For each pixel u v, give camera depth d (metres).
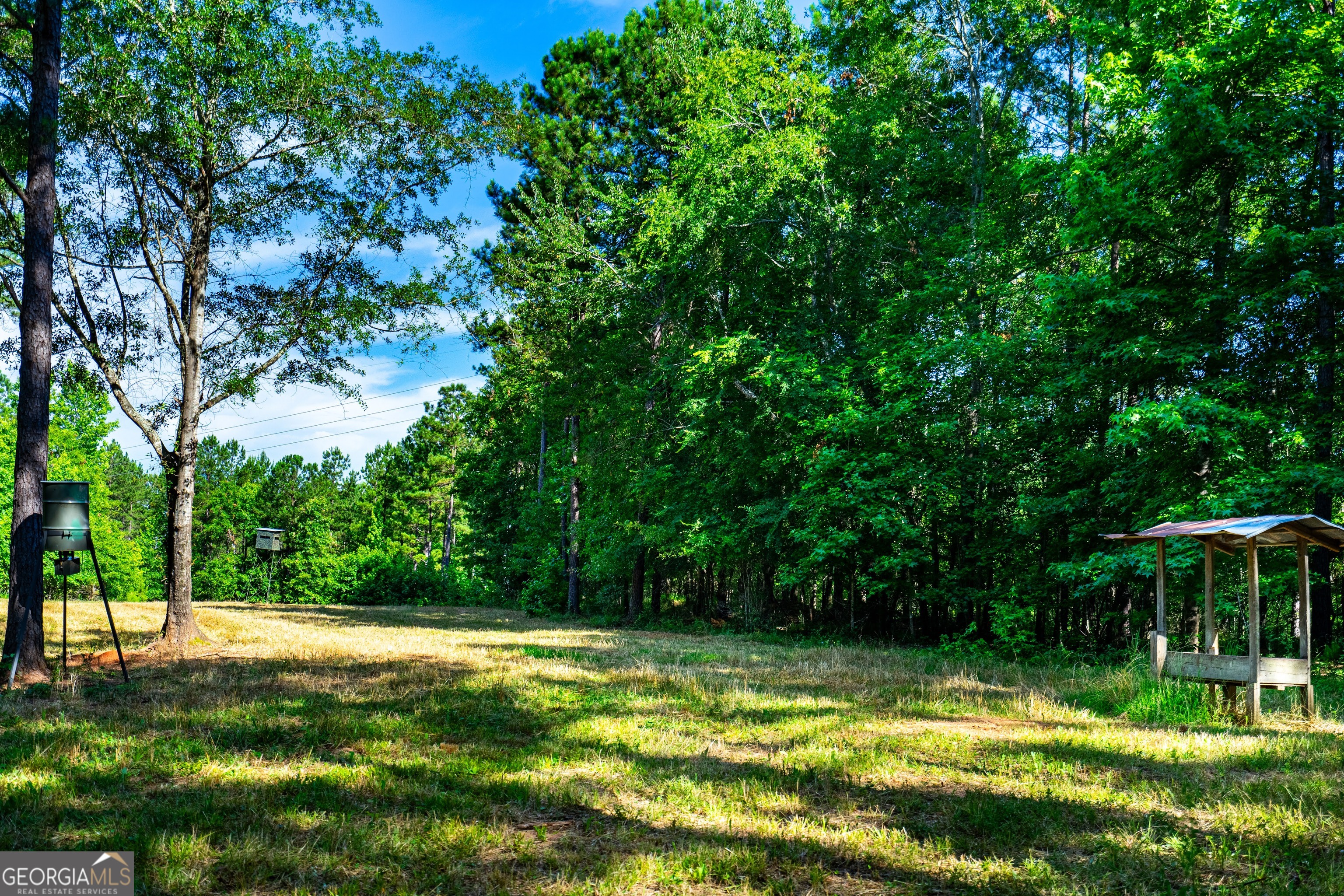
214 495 54.78
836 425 20.30
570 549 34.09
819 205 22.70
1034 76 22.00
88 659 13.11
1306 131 14.38
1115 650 16.83
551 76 32.25
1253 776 6.45
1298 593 14.63
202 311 15.91
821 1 24.72
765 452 23.58
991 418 19.64
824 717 9.05
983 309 20.39
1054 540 18.16
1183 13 15.44
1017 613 17.67
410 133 16.47
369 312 16.52
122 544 50.84
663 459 27.84
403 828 4.96
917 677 12.74
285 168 16.27
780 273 25.03
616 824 5.17
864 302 23.50
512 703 9.55
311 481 64.69
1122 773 6.49
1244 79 14.77
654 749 7.27
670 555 27.09
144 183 15.29
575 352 29.16
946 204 24.16
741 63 22.98
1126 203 14.94
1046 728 8.68
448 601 48.69
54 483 11.00
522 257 27.86
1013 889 4.12
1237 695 10.42
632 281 25.91
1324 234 13.30
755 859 4.44
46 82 11.63
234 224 16.31
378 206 16.67
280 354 16.62
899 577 21.98
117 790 5.78
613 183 28.30
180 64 14.36
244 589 49.72
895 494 19.72
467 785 5.97
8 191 13.84
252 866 4.30
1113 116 15.51
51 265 11.64
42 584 11.38
